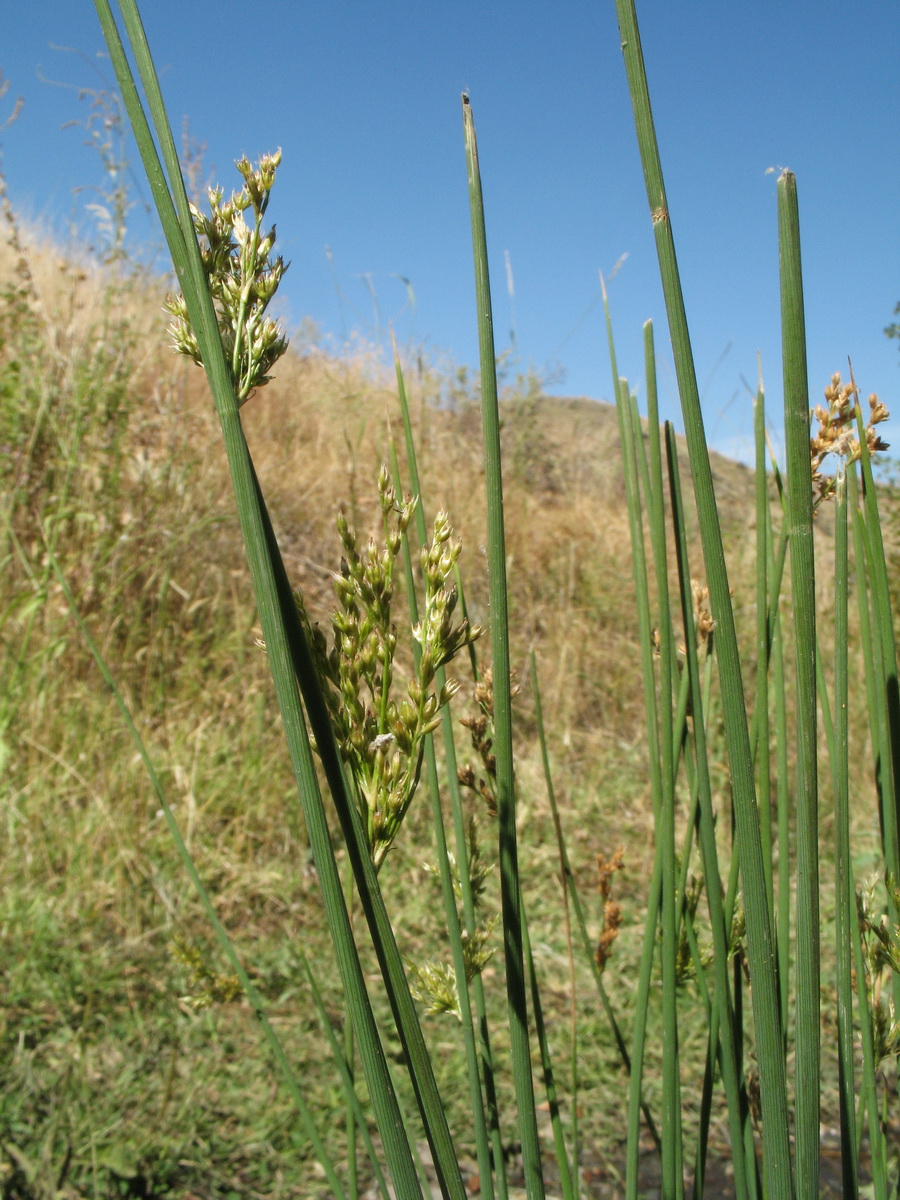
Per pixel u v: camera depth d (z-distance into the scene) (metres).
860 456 0.83
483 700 0.85
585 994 2.44
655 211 0.57
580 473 6.22
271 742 3.28
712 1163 1.93
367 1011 0.50
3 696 2.84
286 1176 1.83
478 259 0.65
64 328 3.87
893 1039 0.89
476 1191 1.83
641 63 0.57
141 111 0.48
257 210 0.54
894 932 0.87
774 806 2.63
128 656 3.35
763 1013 0.62
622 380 0.94
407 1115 1.99
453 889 0.83
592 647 4.35
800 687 0.63
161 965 2.35
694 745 0.88
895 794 0.86
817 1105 0.65
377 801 0.53
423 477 4.61
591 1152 1.95
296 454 4.78
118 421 3.63
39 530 3.25
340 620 0.53
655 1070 2.15
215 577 3.95
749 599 3.95
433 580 0.55
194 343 0.56
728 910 0.88
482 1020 0.92
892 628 0.85
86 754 2.88
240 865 2.76
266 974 2.38
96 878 2.60
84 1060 1.98
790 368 0.60
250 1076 2.07
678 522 0.84
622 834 3.32
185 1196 1.77
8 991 2.17
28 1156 1.72
